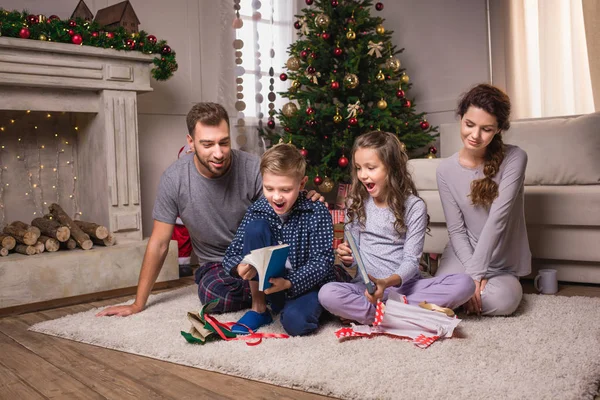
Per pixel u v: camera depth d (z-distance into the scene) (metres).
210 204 2.08
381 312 1.65
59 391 1.39
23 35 2.41
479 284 1.87
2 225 2.85
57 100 2.64
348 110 3.45
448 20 4.21
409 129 3.77
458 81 4.18
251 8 3.81
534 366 1.37
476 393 1.22
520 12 3.78
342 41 3.61
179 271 3.04
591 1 3.37
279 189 1.73
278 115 3.80
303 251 1.84
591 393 1.23
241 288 2.02
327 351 1.54
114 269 2.57
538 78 3.77
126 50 2.74
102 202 2.84
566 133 2.77
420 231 1.80
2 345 1.81
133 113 2.84
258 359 1.50
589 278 2.47
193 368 1.52
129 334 1.78
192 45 3.58
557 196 2.44
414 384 1.28
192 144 2.04
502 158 1.98
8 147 2.87
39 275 2.34
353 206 1.92
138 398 1.32
